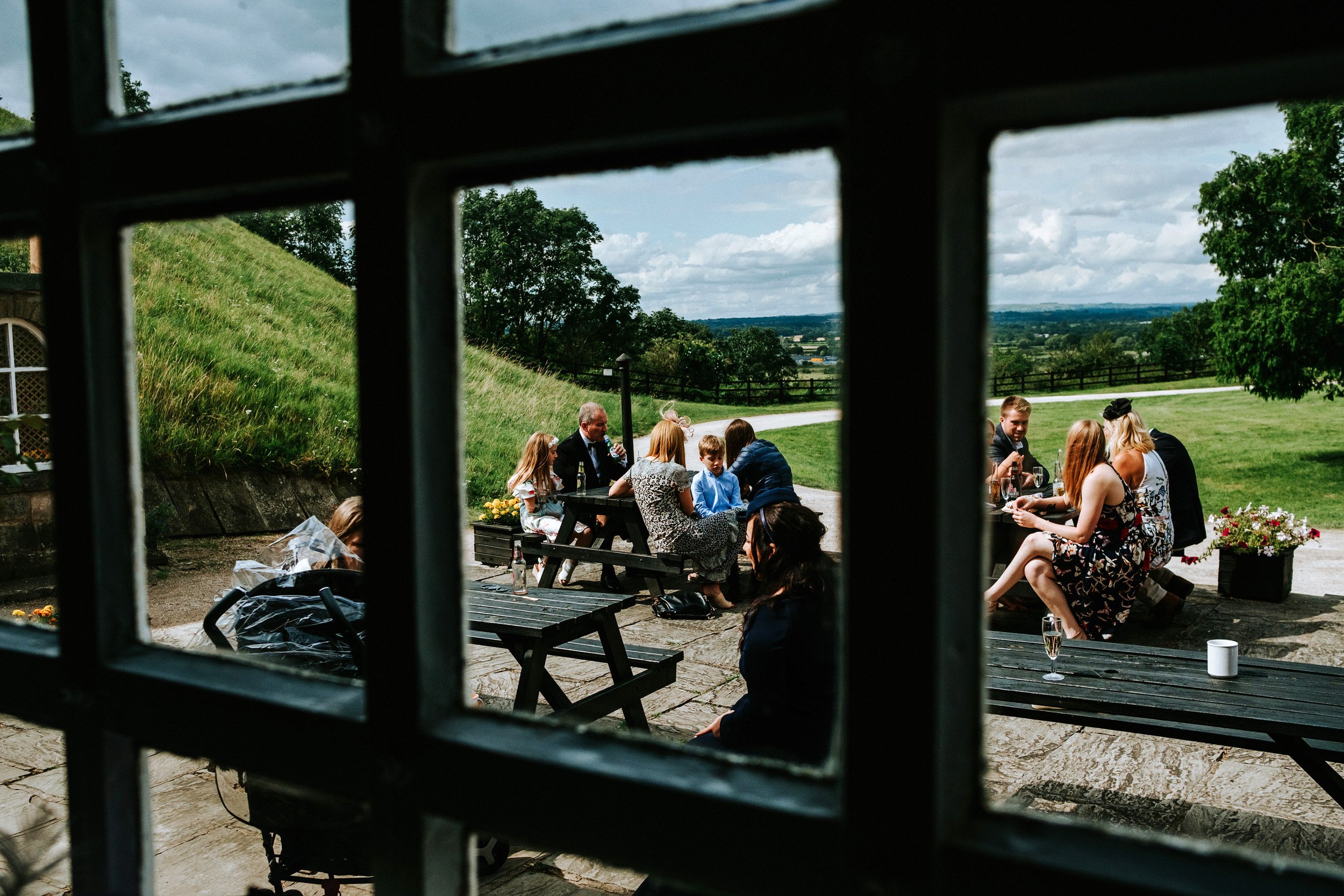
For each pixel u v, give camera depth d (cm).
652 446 634
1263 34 46
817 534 253
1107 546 489
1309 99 51
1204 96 53
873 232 55
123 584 90
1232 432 2433
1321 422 2467
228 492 960
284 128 74
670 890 168
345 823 232
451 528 75
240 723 81
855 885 59
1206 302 4075
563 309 5322
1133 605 602
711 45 59
